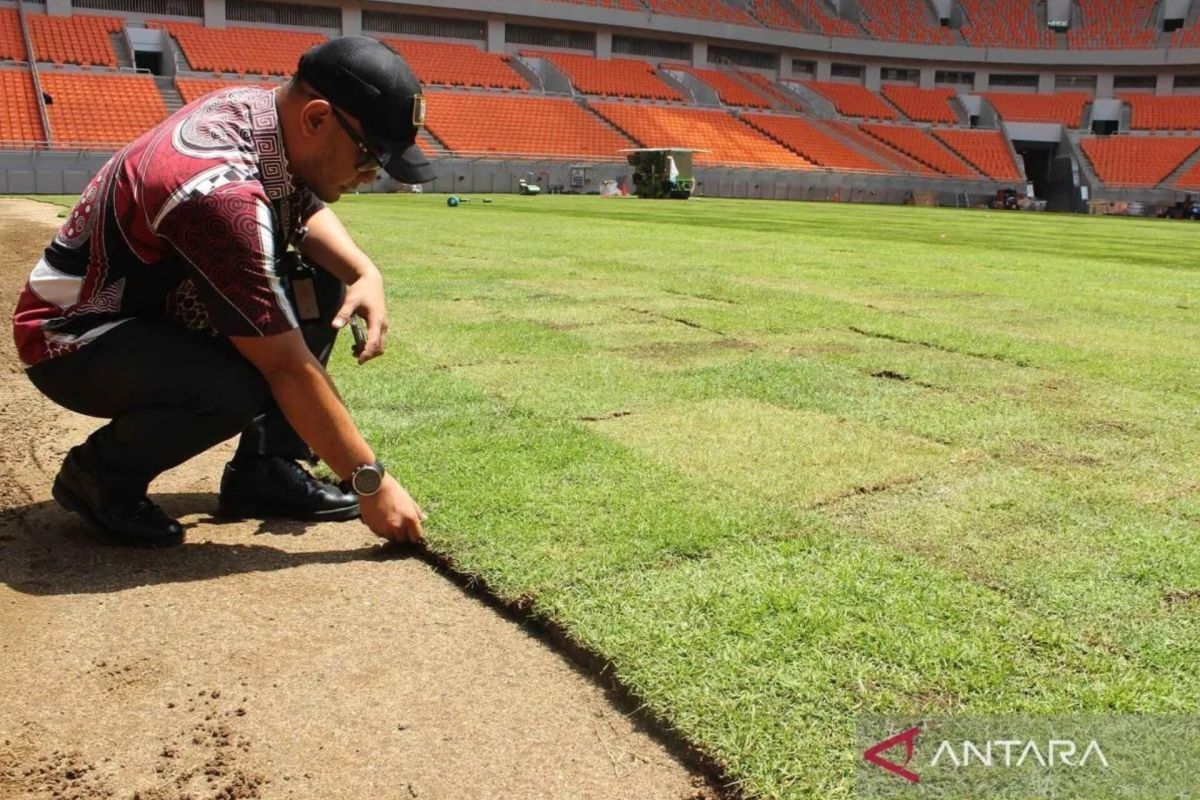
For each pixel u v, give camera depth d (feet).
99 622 5.99
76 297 6.73
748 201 110.22
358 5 119.44
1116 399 11.59
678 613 5.78
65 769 4.53
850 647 5.38
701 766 4.52
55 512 7.98
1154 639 5.51
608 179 114.11
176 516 8.00
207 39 107.04
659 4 141.90
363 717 4.96
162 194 6.23
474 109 116.16
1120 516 7.54
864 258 31.55
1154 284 26.27
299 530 7.69
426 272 23.21
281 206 6.84
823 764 4.37
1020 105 156.76
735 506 7.60
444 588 6.52
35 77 91.71
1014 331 16.67
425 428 9.69
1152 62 152.76
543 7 127.95
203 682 5.31
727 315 17.49
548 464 8.59
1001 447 9.45
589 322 16.46
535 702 5.09
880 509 7.64
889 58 158.40
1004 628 5.62
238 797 4.34
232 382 6.98
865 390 11.82
